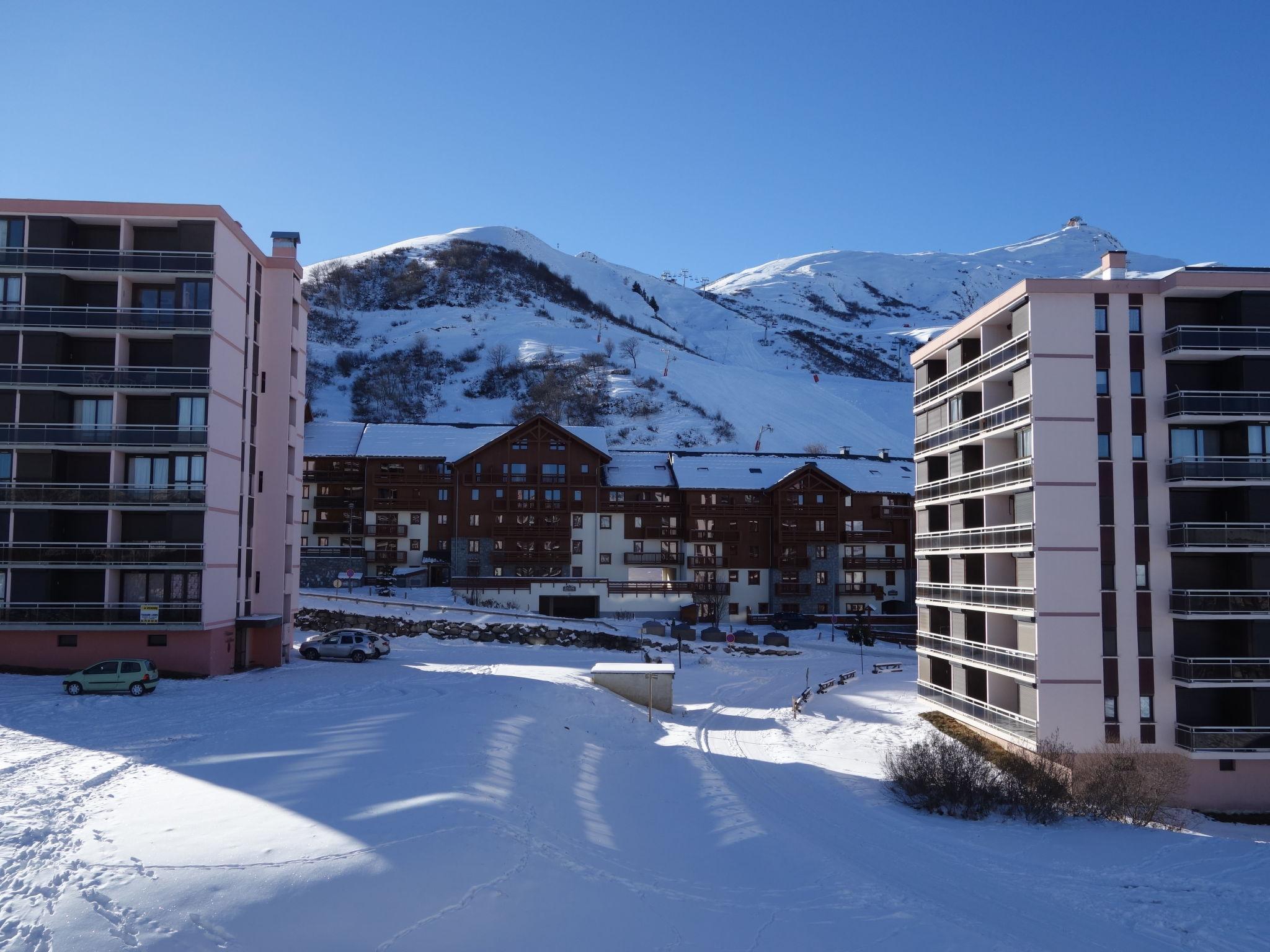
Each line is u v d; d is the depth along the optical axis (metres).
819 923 18.55
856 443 158.62
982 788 31.34
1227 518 36.56
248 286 47.72
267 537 49.47
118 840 18.33
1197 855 26.41
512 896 16.84
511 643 63.41
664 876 20.86
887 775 35.91
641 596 78.81
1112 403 36.66
